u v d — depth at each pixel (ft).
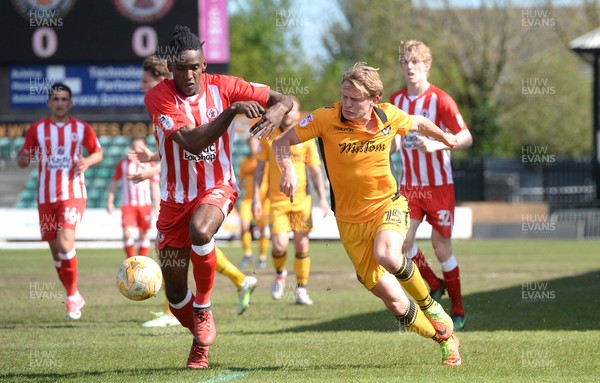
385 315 83.35
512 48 346.13
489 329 72.69
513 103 355.36
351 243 53.98
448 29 331.57
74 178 85.66
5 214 204.03
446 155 77.97
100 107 217.56
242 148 228.84
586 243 207.21
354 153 52.80
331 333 71.26
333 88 346.33
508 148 379.55
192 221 52.03
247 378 50.26
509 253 171.12
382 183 53.36
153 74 75.87
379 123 52.85
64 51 215.10
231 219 212.64
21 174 229.86
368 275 53.62
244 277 82.33
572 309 85.66
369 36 343.87
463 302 92.32
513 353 58.65
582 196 276.82
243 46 369.50
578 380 48.75
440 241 77.05
